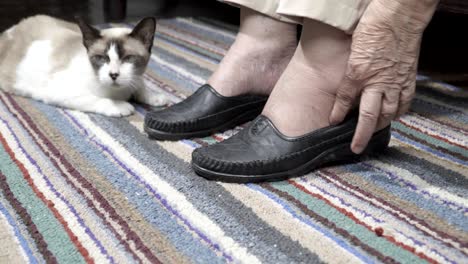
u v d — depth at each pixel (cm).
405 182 79
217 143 81
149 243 62
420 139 98
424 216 69
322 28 73
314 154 80
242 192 75
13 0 228
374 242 63
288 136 77
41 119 102
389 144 95
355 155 85
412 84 71
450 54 172
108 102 108
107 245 61
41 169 80
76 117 104
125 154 87
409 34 66
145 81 130
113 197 72
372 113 71
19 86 114
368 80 69
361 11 69
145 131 95
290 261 59
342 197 74
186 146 91
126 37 110
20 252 60
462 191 76
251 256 60
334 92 77
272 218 68
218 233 64
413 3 63
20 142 90
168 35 179
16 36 122
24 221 66
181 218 68
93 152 87
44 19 128
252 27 94
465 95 127
